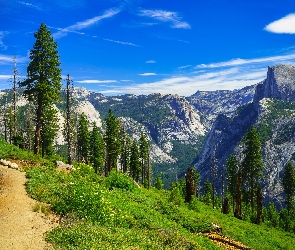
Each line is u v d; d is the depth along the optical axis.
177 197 37.31
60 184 20.47
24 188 18.69
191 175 43.06
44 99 38.47
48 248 10.57
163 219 22.61
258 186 58.72
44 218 13.95
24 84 38.12
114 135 74.06
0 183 19.36
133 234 13.84
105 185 27.08
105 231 12.56
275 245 33.22
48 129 62.09
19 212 14.42
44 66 37.53
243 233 33.56
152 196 32.12
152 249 12.73
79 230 12.10
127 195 26.25
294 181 81.81
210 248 20.28
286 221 79.75
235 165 78.25
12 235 11.69
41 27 37.53
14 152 32.38
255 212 69.62
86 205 14.80
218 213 45.31
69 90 41.94
